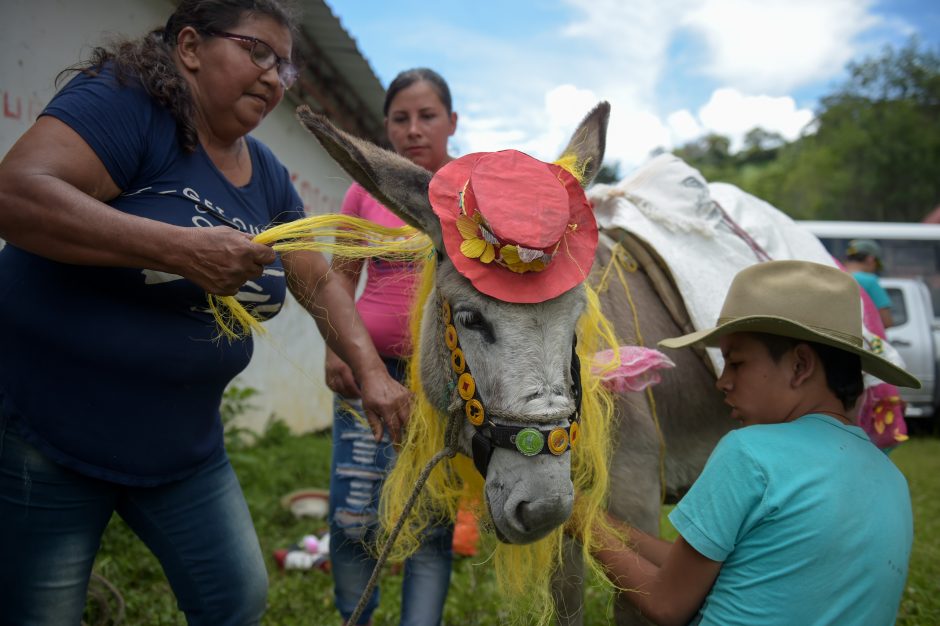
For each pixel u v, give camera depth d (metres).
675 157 3.02
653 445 2.44
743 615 1.73
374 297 2.84
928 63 31.53
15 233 1.66
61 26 3.96
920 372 9.70
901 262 11.18
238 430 5.71
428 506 2.48
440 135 3.13
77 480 1.89
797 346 1.85
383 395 2.26
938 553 4.28
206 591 2.09
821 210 30.83
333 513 2.80
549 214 1.77
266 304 2.12
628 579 1.98
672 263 2.64
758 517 1.70
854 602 1.67
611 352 2.29
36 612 1.87
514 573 2.24
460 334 1.91
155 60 1.88
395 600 3.56
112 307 1.84
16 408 1.83
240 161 2.16
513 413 1.76
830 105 33.50
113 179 1.80
